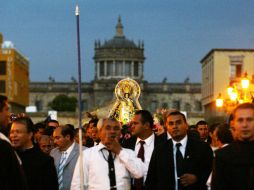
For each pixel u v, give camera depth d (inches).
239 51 6018.7
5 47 5944.9
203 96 7062.0
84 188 681.0
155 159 698.2
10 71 5930.1
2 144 511.8
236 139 530.9
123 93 1317.7
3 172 508.7
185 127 699.4
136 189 728.3
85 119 2107.5
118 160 680.4
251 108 522.3
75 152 820.0
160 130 997.2
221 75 6048.2
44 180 666.2
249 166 512.1
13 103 6053.2
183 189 682.8
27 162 662.5
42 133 963.3
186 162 690.2
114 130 676.1
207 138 1068.5
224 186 517.7
